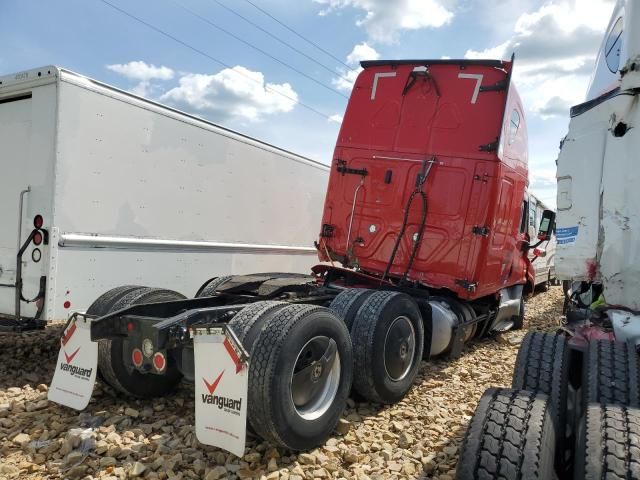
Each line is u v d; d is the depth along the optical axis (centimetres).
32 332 696
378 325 442
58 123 512
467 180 603
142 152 601
